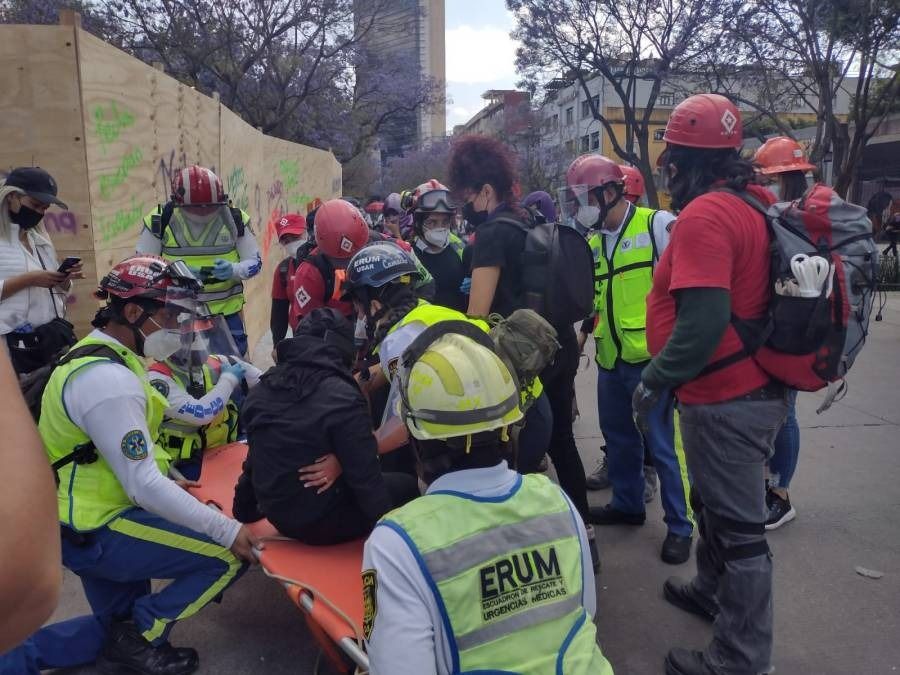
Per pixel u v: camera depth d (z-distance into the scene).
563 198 3.67
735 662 2.57
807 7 16.47
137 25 20.28
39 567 0.70
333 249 3.89
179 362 3.37
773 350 2.37
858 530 4.01
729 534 2.52
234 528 2.69
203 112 6.54
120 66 4.63
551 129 53.41
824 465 4.96
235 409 3.79
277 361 2.74
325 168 16.22
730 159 2.56
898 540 3.89
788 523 4.11
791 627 3.15
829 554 3.76
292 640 3.11
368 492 2.54
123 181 4.68
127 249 4.76
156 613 2.77
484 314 3.16
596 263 3.77
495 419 1.58
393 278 2.83
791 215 2.37
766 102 24.22
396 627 1.43
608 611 3.30
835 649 2.99
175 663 2.81
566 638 1.54
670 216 3.63
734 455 2.46
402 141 59.72
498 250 3.18
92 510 2.61
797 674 2.83
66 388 2.53
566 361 3.31
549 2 22.20
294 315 4.47
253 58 20.47
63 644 2.78
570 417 3.49
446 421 1.56
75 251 4.21
